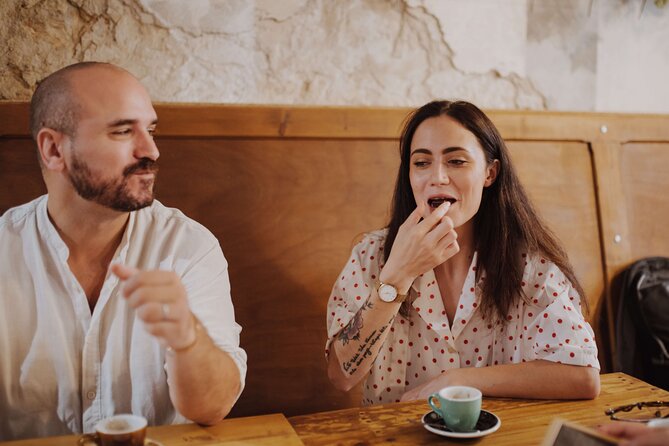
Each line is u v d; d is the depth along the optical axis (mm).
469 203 1582
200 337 1223
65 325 1435
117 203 1371
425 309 1659
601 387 1529
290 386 2090
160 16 2043
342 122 2154
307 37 2193
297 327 2102
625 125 2469
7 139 1908
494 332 1663
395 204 1733
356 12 2234
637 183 2484
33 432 1429
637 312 2303
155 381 1464
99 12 1998
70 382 1431
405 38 2295
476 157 1580
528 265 1645
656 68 2586
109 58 2020
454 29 2338
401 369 1697
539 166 2361
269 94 2178
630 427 1116
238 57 2133
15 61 1948
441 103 1646
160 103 2039
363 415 1367
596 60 2510
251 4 2125
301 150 2121
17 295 1419
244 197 2066
